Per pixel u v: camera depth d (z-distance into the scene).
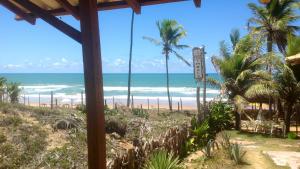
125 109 21.48
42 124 12.10
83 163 9.39
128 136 13.52
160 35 32.59
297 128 17.02
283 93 15.17
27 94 56.25
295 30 22.72
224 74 16.98
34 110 13.95
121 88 74.62
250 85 16.19
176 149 9.39
